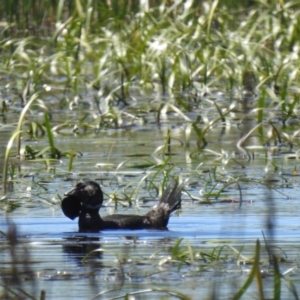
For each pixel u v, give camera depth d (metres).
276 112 27.19
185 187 19.08
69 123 25.23
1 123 25.78
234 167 20.83
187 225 16.44
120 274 13.25
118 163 21.20
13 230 10.22
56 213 17.23
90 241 15.39
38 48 36.97
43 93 30.42
